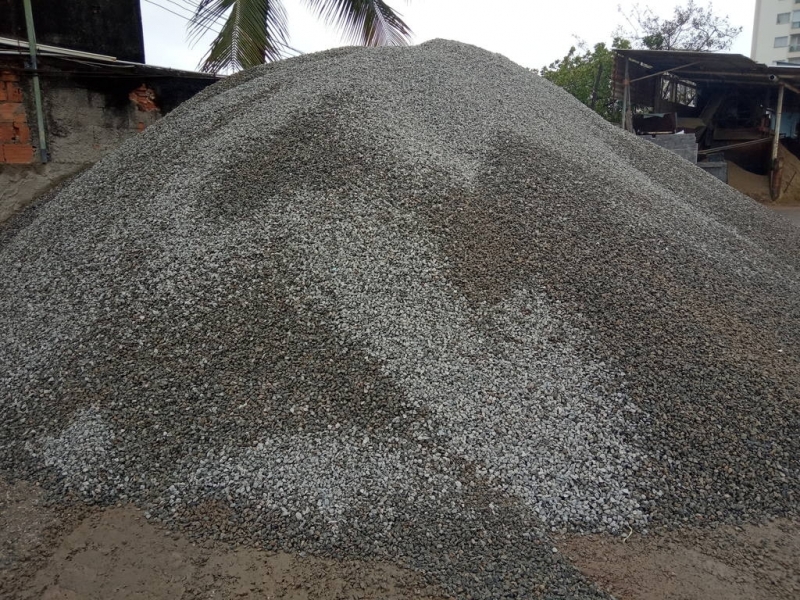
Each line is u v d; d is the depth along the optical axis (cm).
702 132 1672
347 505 264
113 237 431
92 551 250
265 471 279
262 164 457
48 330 374
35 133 680
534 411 306
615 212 460
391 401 308
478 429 296
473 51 706
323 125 488
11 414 327
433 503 265
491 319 352
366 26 932
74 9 782
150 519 265
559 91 745
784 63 1789
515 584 230
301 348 334
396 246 392
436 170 458
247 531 256
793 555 245
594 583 231
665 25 2417
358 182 434
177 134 550
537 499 268
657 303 378
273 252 387
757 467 286
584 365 330
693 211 536
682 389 320
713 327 368
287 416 301
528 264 390
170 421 304
